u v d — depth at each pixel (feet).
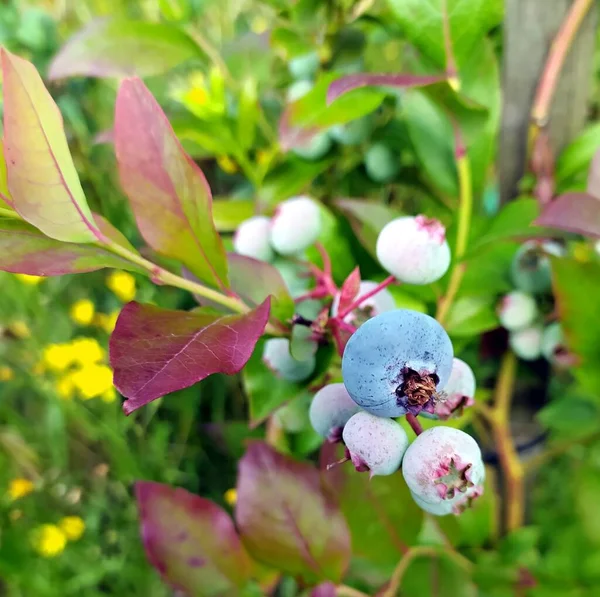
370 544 0.48
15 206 0.27
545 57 0.49
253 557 0.44
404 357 0.24
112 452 0.91
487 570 0.50
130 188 0.31
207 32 0.97
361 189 0.66
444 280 0.52
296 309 0.41
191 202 0.32
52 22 0.94
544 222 0.38
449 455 0.25
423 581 0.48
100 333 1.00
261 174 0.60
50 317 0.99
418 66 0.54
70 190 0.28
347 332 0.33
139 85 0.31
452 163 0.52
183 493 0.45
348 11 0.60
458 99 0.45
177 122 0.61
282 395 0.39
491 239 0.46
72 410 0.91
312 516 0.44
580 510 0.63
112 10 1.10
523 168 0.52
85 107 1.01
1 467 0.94
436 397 0.25
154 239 0.32
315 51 0.61
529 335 0.51
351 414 0.29
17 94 0.25
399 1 0.46
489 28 0.46
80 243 0.29
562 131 0.51
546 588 0.54
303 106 0.49
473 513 0.55
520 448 0.65
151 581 0.91
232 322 0.27
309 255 0.51
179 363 0.25
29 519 0.93
